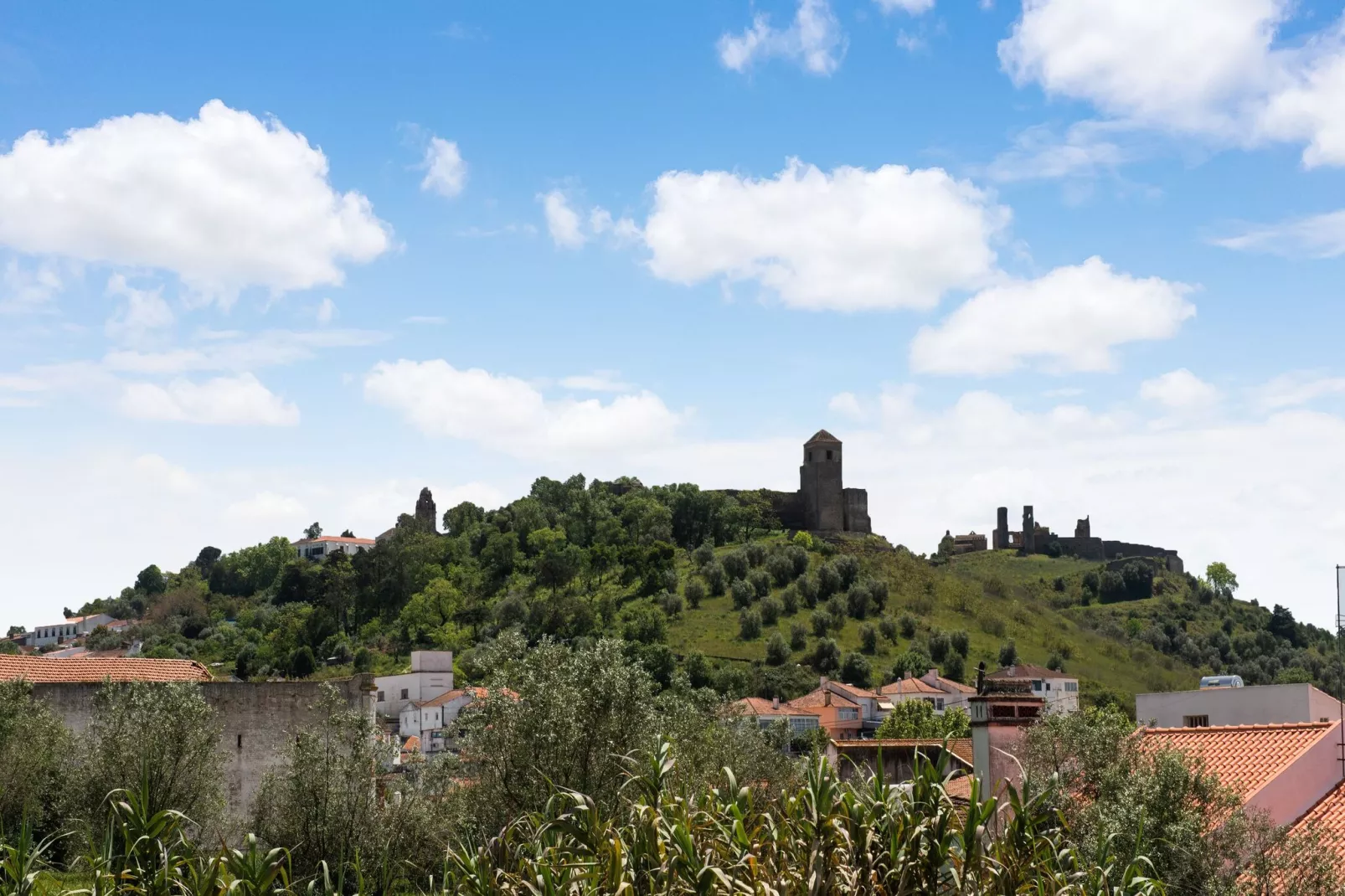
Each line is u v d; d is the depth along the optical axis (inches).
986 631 6594.5
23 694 1691.7
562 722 1274.6
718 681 5546.3
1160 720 1807.3
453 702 5073.8
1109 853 1000.2
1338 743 1175.0
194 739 1598.2
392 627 7249.0
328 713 1711.4
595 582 7539.4
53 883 1113.4
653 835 884.0
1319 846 1009.5
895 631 6584.6
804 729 4643.2
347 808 1515.7
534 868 899.4
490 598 7475.4
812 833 857.5
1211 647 6879.9
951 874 882.8
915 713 4178.2
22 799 1560.0
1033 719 1327.5
